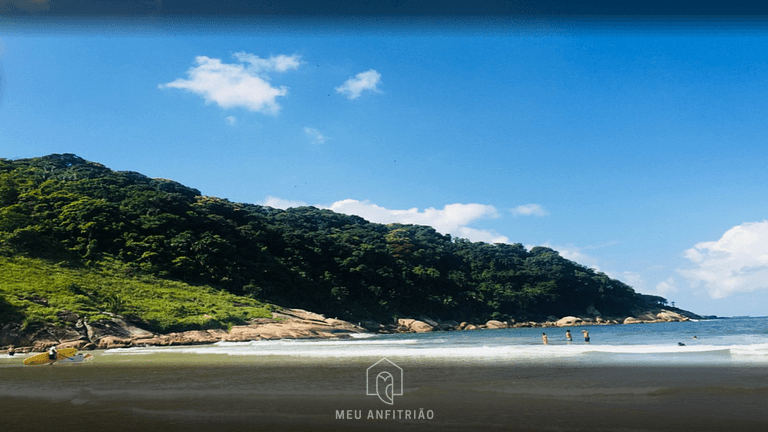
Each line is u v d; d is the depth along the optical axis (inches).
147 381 735.1
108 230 2997.0
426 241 6077.8
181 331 2150.6
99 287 2347.4
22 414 502.3
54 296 2081.7
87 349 1780.3
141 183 4180.6
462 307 4877.0
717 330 2433.6
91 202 3139.8
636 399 495.2
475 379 650.2
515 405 481.7
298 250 4121.6
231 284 3080.7
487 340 1905.8
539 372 697.6
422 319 4318.4
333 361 946.7
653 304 6417.3
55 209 3026.6
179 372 848.3
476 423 418.6
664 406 462.0
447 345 1497.3
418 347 1327.5
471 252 6136.8
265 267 3553.2
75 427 436.5
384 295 4298.7
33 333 1793.8
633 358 841.5
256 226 4035.4
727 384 564.1
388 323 4028.1
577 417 428.5
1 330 1770.4
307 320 2647.6
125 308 2171.5
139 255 2942.9
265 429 414.6
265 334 2222.0
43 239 2664.9
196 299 2586.1
